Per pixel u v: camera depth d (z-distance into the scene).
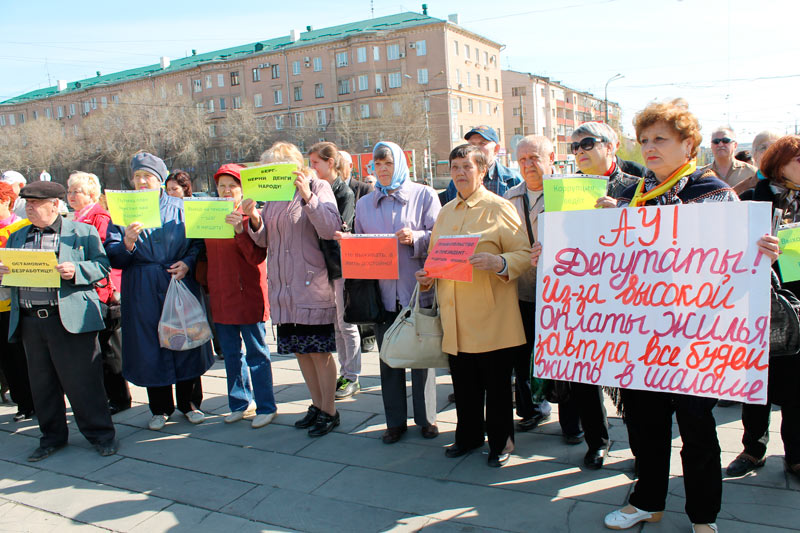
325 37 65.38
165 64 77.12
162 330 4.25
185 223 4.12
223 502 3.29
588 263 2.77
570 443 3.73
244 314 4.27
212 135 70.19
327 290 4.09
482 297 3.34
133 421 4.71
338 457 3.77
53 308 3.93
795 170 2.85
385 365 3.92
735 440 3.57
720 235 2.48
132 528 3.08
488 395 3.45
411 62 60.31
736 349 2.46
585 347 2.78
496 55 69.31
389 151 3.85
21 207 5.59
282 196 3.82
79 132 62.19
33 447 4.31
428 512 3.03
